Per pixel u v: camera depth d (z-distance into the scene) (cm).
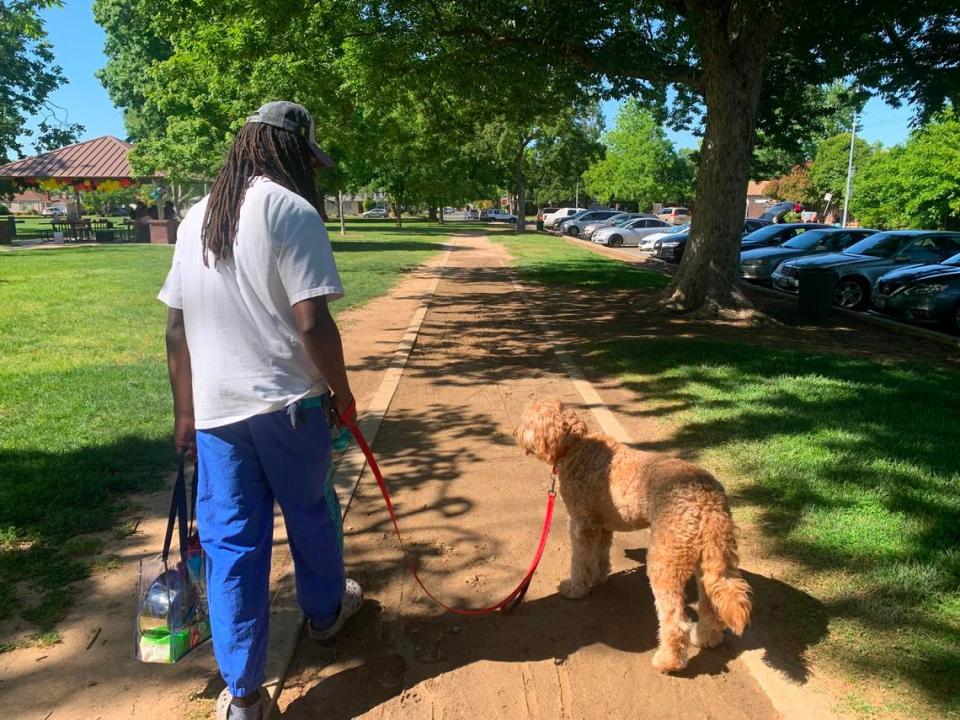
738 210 1111
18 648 291
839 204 6366
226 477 235
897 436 532
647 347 866
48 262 2000
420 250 2856
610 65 1046
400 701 272
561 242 3650
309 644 307
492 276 1859
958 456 492
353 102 1405
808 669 284
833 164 6341
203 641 259
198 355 232
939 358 872
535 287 1611
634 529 323
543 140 4888
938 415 587
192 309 231
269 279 227
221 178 238
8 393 630
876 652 290
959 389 680
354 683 282
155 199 3703
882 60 1328
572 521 339
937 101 1312
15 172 3189
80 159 3266
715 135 1084
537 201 6838
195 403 236
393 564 377
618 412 634
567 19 1016
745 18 961
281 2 1084
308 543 266
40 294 1289
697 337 973
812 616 318
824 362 788
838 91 1862
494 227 5797
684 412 621
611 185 6719
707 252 1125
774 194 7031
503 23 1150
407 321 1130
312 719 262
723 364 778
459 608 337
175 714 258
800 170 6681
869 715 257
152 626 247
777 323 1091
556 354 881
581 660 299
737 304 1109
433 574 368
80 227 3269
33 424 548
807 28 1188
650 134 6475
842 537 384
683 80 1121
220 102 1972
